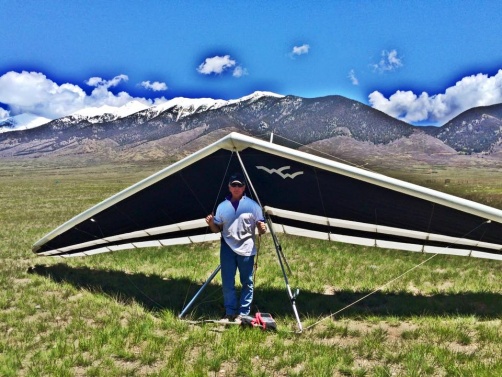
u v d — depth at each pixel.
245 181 7.40
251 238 6.73
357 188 6.74
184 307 7.30
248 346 5.60
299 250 11.92
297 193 7.46
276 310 7.22
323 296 7.99
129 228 9.03
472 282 9.00
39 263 10.54
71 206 26.97
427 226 7.36
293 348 5.61
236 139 6.32
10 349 5.56
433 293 8.31
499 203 24.56
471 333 6.26
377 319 6.79
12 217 21.11
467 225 6.89
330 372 4.99
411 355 5.36
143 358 5.31
